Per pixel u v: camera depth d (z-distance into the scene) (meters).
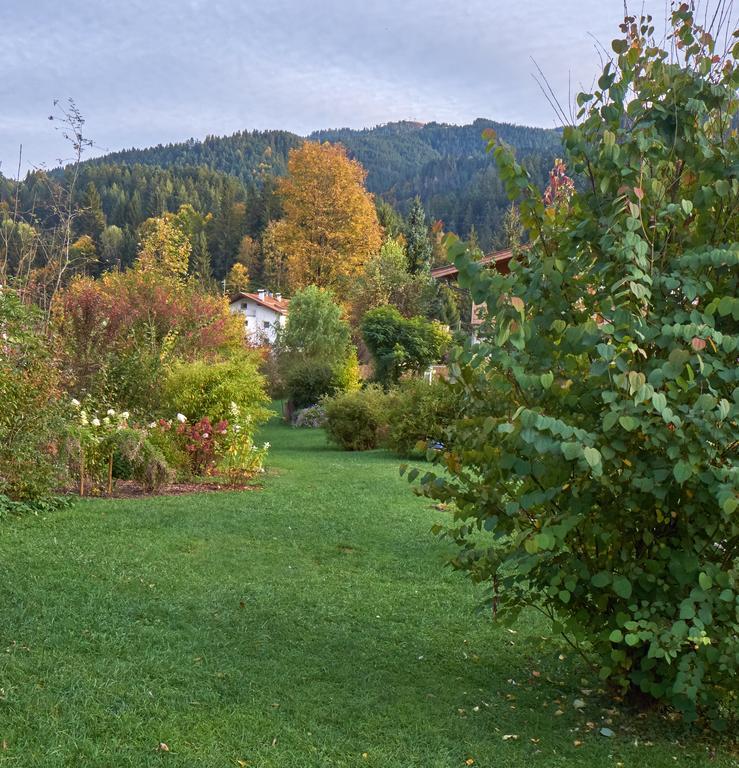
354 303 45.59
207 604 5.57
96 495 9.92
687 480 3.41
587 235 3.90
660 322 3.57
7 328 8.67
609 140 3.61
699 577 3.36
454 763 3.50
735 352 3.59
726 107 3.88
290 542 7.97
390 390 22.23
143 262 32.06
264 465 15.09
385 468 15.46
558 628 3.85
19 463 8.39
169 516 8.62
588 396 3.54
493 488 3.87
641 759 3.65
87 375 14.43
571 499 3.63
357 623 5.59
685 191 3.87
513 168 4.03
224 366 14.41
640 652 3.88
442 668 4.83
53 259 16.02
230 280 89.00
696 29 3.93
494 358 3.64
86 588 5.57
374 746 3.62
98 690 3.80
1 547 6.58
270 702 3.99
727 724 4.06
